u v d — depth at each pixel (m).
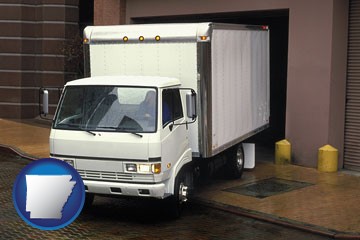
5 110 25.12
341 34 14.80
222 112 11.60
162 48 11.00
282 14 16.77
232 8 16.59
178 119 10.46
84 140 9.82
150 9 18.77
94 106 10.05
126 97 9.98
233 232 9.89
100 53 11.53
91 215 10.73
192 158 11.23
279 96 18.42
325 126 14.76
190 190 11.37
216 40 11.12
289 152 15.39
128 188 9.71
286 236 9.74
